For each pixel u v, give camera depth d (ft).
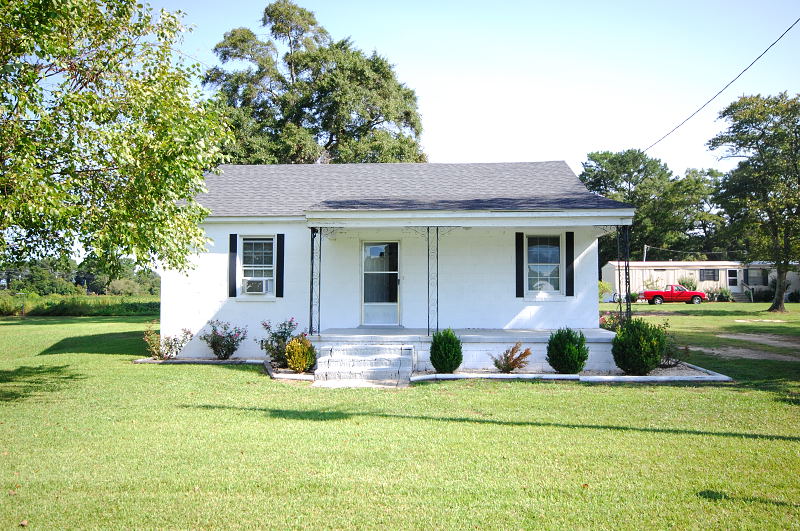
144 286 202.59
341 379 37.50
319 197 50.49
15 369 41.04
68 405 28.76
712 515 14.80
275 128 105.50
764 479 17.35
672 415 25.80
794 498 15.90
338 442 21.70
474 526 14.26
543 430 23.38
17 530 14.08
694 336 61.93
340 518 14.75
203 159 29.78
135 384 34.94
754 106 103.91
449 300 46.09
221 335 45.80
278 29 112.88
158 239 29.35
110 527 14.26
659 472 18.06
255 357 46.85
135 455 20.06
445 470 18.39
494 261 45.91
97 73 28.86
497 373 38.86
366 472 18.22
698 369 38.99
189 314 47.24
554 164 57.36
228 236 47.29
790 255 92.84
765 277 148.46
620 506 15.42
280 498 16.11
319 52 105.91
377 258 47.21
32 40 25.03
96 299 144.25
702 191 176.76
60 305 135.13
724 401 28.60
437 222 40.45
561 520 14.57
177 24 30.96
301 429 23.76
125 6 29.66
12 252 30.71
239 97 108.37
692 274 146.92
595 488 16.71
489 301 45.85
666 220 180.55
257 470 18.43
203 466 18.85
